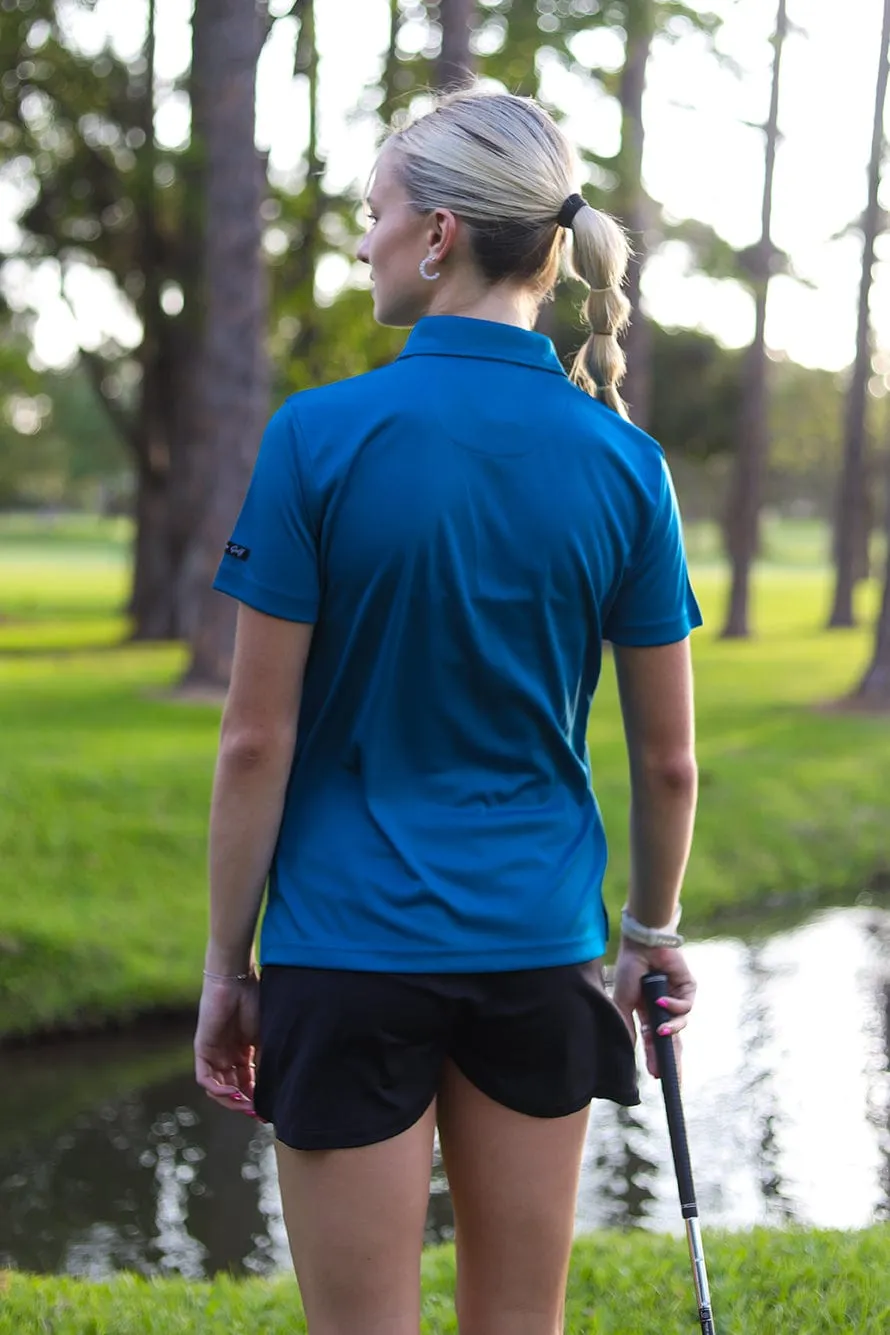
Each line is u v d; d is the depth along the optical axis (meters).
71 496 89.69
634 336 20.69
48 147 20.41
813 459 51.50
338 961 1.60
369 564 1.58
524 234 1.69
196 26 17.80
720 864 10.86
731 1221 5.14
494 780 1.66
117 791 9.91
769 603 37.22
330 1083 1.61
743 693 17.44
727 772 12.50
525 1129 1.68
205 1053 1.77
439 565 1.59
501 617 1.62
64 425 50.41
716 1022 7.76
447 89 1.88
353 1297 1.64
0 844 8.88
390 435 1.60
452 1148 1.72
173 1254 5.02
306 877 1.64
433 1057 1.65
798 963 8.99
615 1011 1.75
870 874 11.21
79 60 19.78
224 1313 3.20
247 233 13.16
